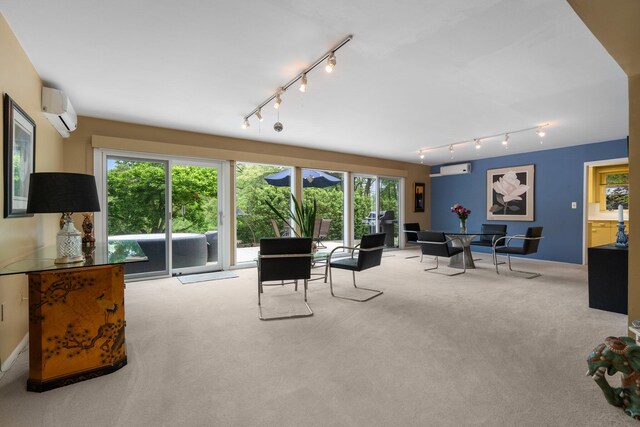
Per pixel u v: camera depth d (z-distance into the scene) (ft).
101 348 6.26
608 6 4.97
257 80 10.00
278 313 9.96
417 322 9.14
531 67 9.09
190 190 16.55
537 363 6.70
